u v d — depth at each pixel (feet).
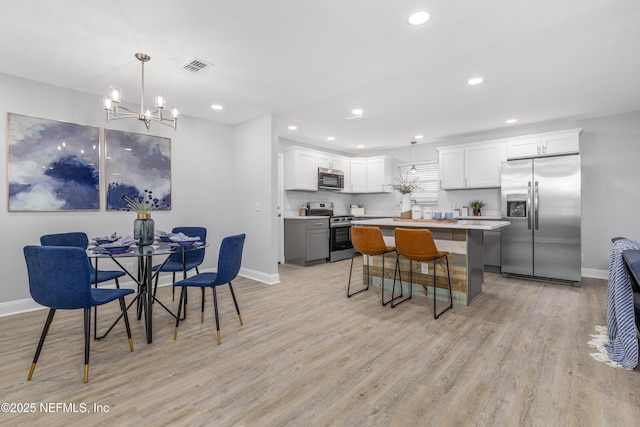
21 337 8.11
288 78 10.01
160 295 12.02
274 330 8.61
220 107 12.88
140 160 12.55
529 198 13.91
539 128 15.75
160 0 6.22
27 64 9.02
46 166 10.41
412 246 9.71
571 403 5.37
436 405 5.36
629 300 6.68
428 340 7.91
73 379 6.18
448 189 18.29
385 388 5.87
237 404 5.41
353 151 23.17
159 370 6.53
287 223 18.61
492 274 15.17
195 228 11.61
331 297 11.66
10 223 9.87
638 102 12.23
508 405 5.33
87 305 6.14
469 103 12.37
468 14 6.71
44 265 5.90
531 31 7.35
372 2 6.32
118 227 12.01
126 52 8.32
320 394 5.70
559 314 9.66
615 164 13.79
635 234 13.39
